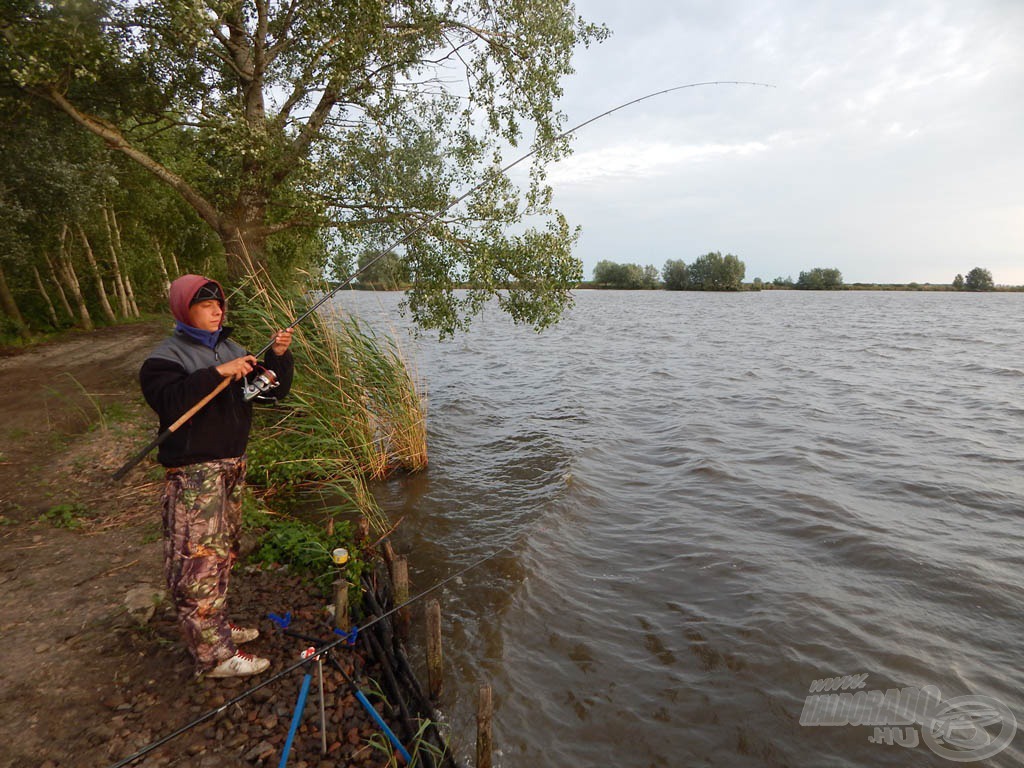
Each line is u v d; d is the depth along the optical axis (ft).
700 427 34.17
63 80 29.12
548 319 30.83
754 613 14.96
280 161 30.94
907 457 28.32
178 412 8.80
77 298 75.20
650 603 15.46
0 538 15.57
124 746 8.89
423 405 26.76
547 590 15.97
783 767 10.43
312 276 26.81
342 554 12.26
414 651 13.35
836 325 127.44
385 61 31.35
